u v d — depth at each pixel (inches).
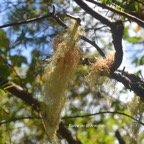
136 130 33.8
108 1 31.8
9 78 41.4
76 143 40.6
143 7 34.5
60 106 30.0
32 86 42.5
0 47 42.6
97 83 31.1
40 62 42.3
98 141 64.1
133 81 31.0
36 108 39.0
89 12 29.0
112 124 61.4
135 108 33.9
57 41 31.2
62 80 30.0
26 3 42.5
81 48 30.4
